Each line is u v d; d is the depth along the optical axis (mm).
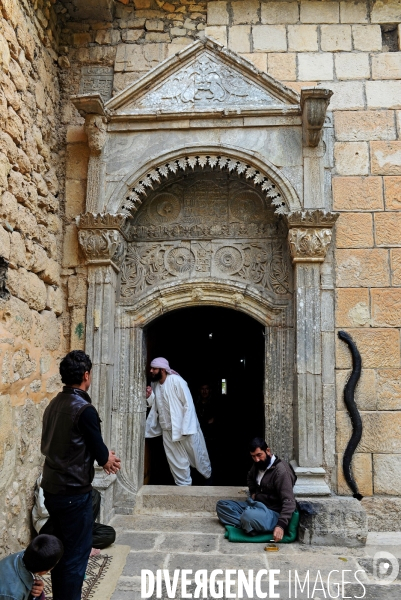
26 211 4367
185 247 5500
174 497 5078
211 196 5574
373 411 4887
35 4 4695
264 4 5668
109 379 5109
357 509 4348
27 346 4277
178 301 5426
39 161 4812
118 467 3043
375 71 5426
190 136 5246
